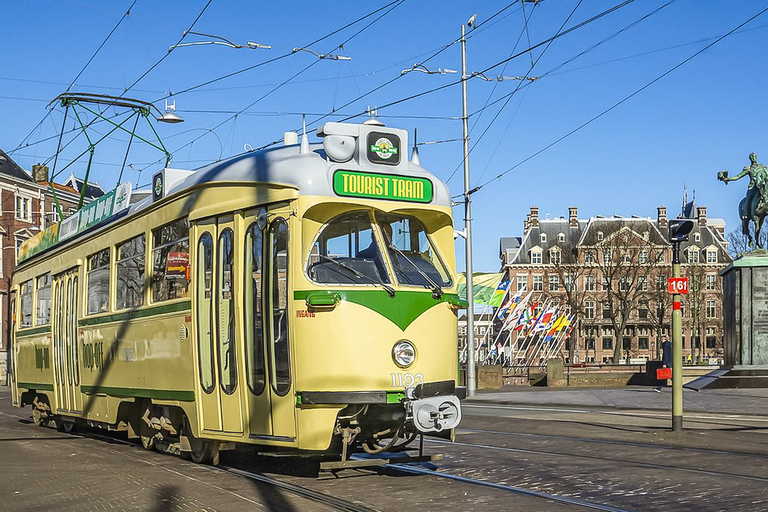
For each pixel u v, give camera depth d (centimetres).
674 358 1652
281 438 1051
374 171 1093
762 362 2950
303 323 1030
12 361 2206
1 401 3744
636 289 8694
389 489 998
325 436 1022
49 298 1886
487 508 876
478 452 1353
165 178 1332
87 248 1647
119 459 1316
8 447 1541
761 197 2995
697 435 1565
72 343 1712
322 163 1070
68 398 1738
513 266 11331
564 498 934
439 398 1051
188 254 1230
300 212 1049
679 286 1641
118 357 1466
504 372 4962
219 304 1160
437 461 1244
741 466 1162
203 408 1192
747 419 1983
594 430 1711
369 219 1084
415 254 1113
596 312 10850
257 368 1090
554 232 11438
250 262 1109
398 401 1037
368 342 1032
